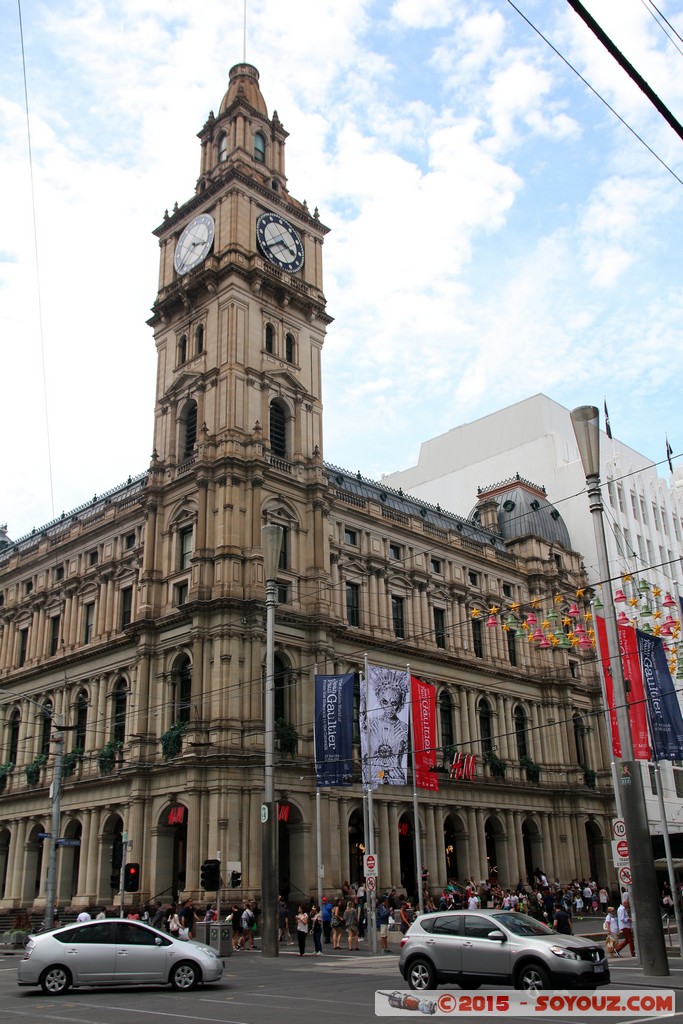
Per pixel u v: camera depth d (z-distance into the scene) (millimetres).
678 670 54188
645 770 87125
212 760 53125
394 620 71625
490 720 76750
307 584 62656
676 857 53969
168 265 74062
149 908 50156
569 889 68250
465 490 110062
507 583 85312
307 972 32688
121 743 61594
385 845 61312
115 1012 21953
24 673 74250
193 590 59000
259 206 71125
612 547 98000
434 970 24656
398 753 49594
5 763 74062
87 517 75750
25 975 26984
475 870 68562
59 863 63688
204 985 28344
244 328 66062
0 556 89625
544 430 106188
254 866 52219
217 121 77062
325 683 51625
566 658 86438
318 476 65625
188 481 62750
